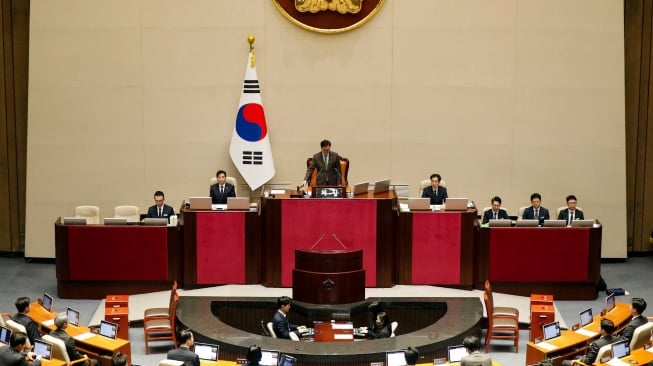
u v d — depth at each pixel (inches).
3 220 652.1
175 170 624.4
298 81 617.3
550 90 619.8
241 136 611.8
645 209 656.4
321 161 546.6
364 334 472.1
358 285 503.8
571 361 397.4
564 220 545.3
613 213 633.0
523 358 469.1
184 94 617.6
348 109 619.8
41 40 614.2
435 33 613.6
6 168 647.8
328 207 529.3
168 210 562.9
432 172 625.6
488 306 465.4
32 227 633.6
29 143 624.1
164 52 613.9
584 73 618.5
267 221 531.8
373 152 623.5
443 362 396.2
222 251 540.7
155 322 473.7
